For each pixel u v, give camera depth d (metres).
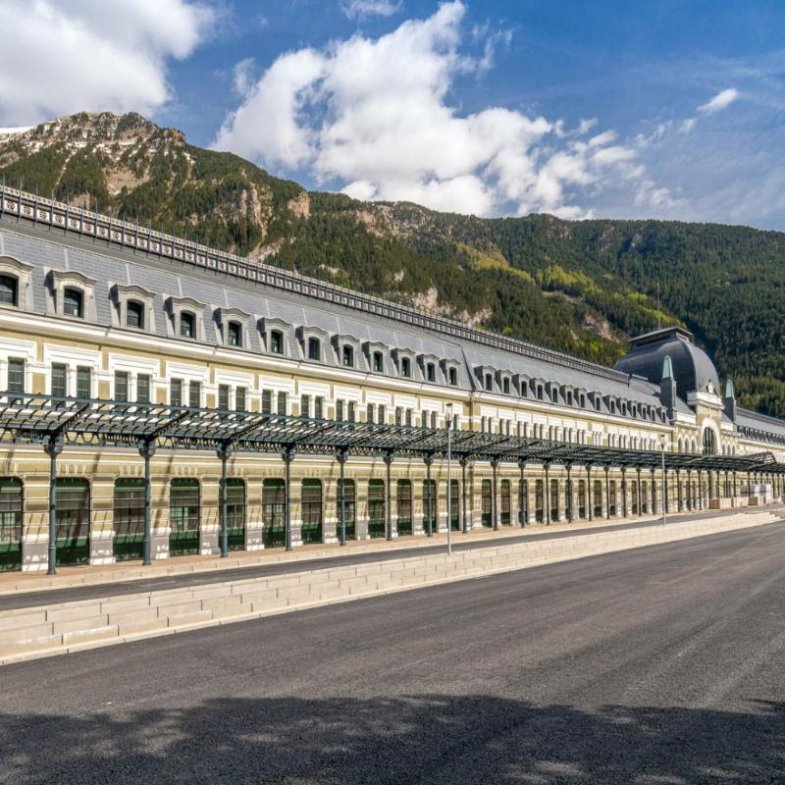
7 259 34.19
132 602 19.84
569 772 9.74
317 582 25.28
